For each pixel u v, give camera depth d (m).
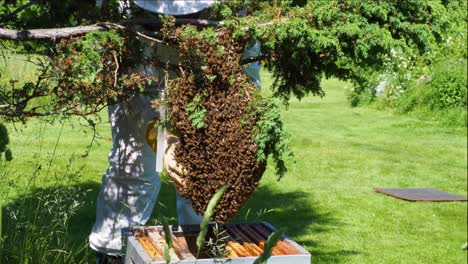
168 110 3.22
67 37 3.32
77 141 8.88
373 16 3.54
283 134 3.05
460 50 15.39
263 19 3.41
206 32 3.21
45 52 3.57
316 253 5.86
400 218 7.21
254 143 3.08
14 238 4.25
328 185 8.32
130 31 3.34
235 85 3.13
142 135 4.06
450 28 3.59
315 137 11.26
